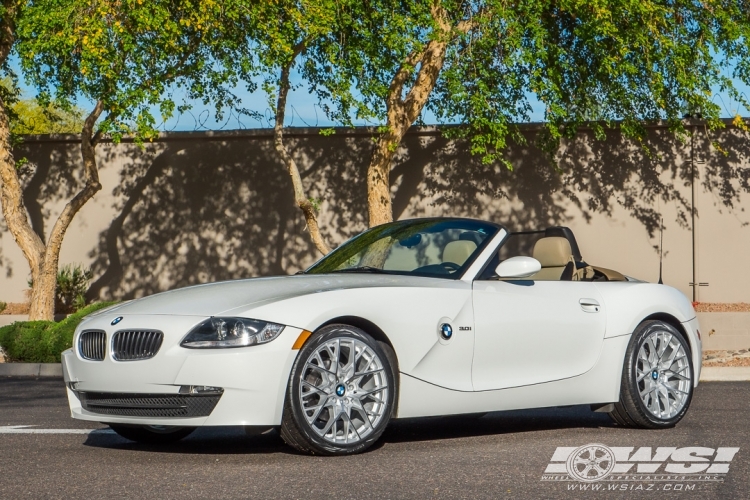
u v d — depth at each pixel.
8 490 4.44
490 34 14.53
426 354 5.68
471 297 5.96
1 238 18.83
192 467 5.04
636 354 6.65
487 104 14.61
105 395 5.47
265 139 18.52
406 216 18.17
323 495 4.28
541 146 17.39
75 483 4.61
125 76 14.02
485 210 18.05
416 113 15.74
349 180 18.33
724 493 4.40
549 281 6.50
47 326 13.24
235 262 18.55
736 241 17.75
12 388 10.36
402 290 5.71
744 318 15.42
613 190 17.92
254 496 4.26
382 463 5.11
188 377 5.10
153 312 5.45
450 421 7.29
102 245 18.84
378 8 14.30
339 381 5.36
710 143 17.80
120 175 18.83
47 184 18.94
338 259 6.74
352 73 14.53
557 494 4.35
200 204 18.66
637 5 14.27
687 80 15.35
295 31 14.32
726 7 16.17
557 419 7.39
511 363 6.08
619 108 16.94
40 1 13.79
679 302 7.10
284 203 18.45
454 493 4.34
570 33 16.70
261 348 5.13
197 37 15.03
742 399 8.65
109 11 13.41
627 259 17.91
